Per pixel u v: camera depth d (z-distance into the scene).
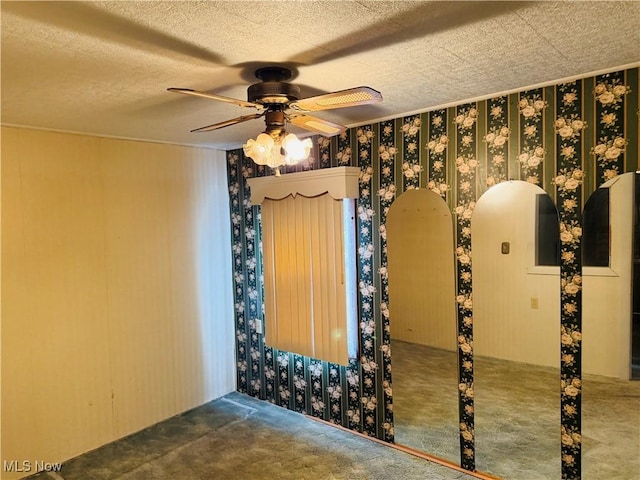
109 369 3.59
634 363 2.48
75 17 1.53
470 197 2.92
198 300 4.19
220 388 4.39
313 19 1.61
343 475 3.03
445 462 3.13
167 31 1.67
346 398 3.66
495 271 2.86
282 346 3.95
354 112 3.07
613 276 2.49
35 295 3.19
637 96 2.30
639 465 2.49
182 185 4.04
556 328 2.68
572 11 1.61
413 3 1.51
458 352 3.06
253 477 3.05
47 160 3.23
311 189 3.55
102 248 3.53
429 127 3.05
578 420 2.64
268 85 2.00
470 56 2.06
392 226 3.28
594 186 2.47
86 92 2.40
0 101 2.51
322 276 3.58
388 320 3.36
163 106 2.70
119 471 3.17
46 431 3.25
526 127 2.66
